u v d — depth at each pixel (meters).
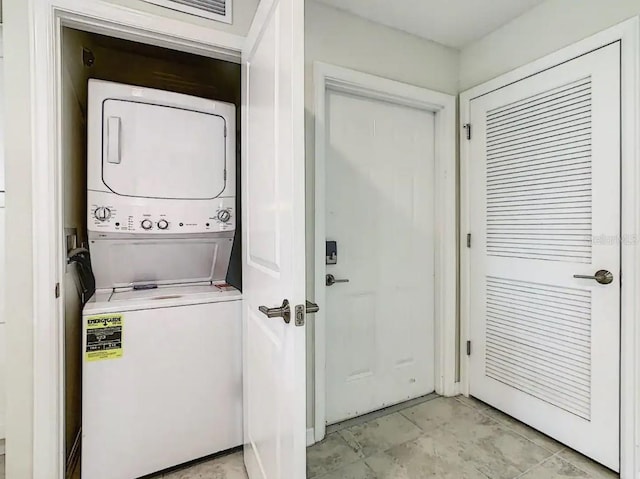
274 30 1.08
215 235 1.76
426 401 2.21
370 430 1.91
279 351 1.07
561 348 1.73
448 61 2.22
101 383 1.41
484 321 2.13
